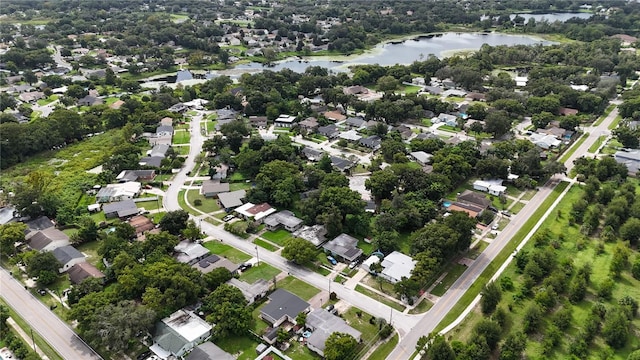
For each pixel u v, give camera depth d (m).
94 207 171.88
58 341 110.69
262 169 186.25
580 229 154.12
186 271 124.19
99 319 106.19
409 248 146.00
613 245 145.50
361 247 149.25
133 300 117.06
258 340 110.50
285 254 138.50
